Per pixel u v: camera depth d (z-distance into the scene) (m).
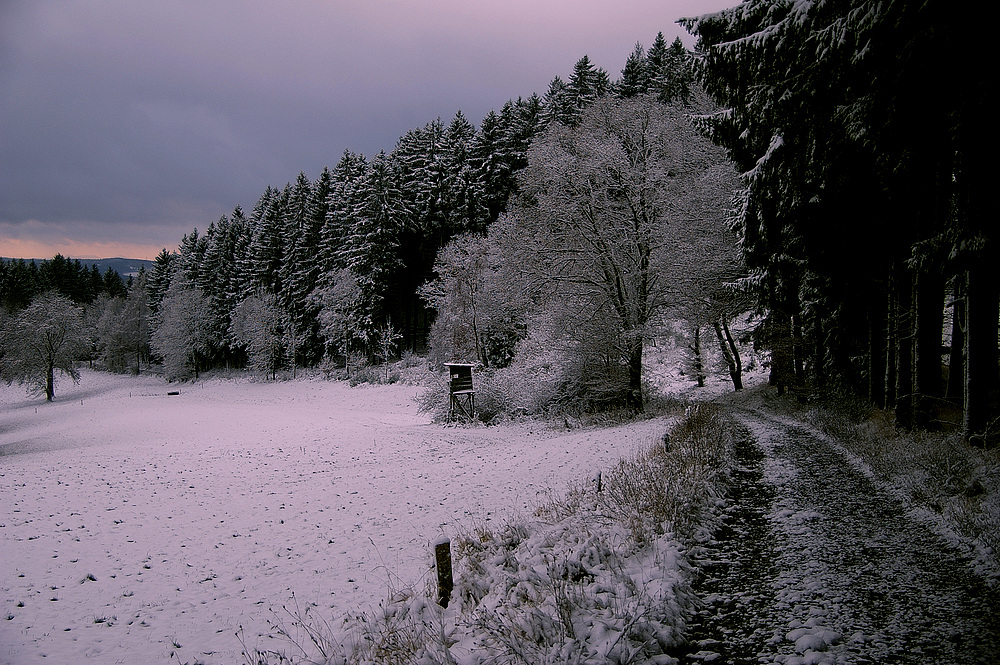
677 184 24.70
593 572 6.39
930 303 12.47
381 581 8.79
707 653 4.85
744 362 36.31
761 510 8.88
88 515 14.59
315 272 69.06
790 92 11.80
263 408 51.75
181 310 83.56
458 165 60.38
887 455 10.79
